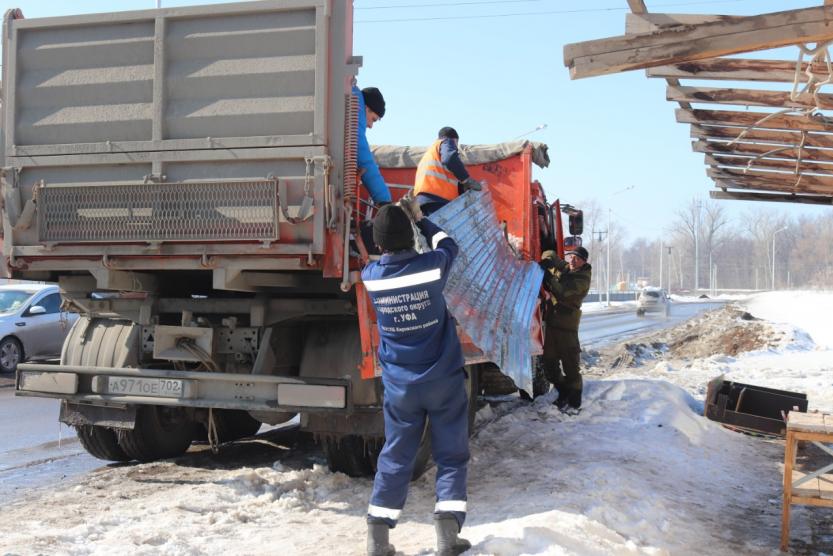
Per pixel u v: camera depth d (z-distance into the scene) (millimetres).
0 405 11109
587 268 9586
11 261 6020
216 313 6648
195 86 5773
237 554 4723
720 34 4461
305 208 5453
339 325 6270
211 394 6133
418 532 5164
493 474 6797
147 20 5867
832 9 4289
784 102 6938
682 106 7695
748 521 6035
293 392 5898
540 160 8516
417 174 7086
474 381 7945
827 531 5793
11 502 5949
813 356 18219
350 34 5672
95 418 6672
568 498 5621
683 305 66438
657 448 7891
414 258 4633
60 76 6027
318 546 4887
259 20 5699
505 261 7156
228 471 6957
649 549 4855
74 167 5969
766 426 9109
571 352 9641
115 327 6738
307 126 5562
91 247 5848
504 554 4320
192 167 5758
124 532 5094
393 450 4664
